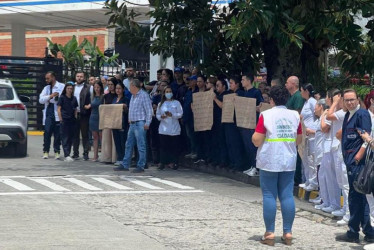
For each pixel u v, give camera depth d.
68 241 8.86
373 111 9.84
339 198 10.99
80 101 17.14
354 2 13.95
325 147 10.87
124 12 16.73
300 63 15.76
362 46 15.14
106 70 26.20
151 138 16.66
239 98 14.10
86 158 17.39
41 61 26.47
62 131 17.09
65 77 25.78
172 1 15.80
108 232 9.47
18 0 29.94
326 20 14.09
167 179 14.55
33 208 10.99
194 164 16.11
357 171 9.06
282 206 9.15
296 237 9.58
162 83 16.02
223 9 16.53
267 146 9.06
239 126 14.09
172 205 11.62
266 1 13.64
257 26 13.42
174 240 9.14
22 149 17.80
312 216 11.05
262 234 9.64
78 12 29.47
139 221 10.28
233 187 13.70
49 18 31.50
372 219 10.02
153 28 16.56
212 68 16.97
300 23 14.16
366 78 16.55
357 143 9.13
